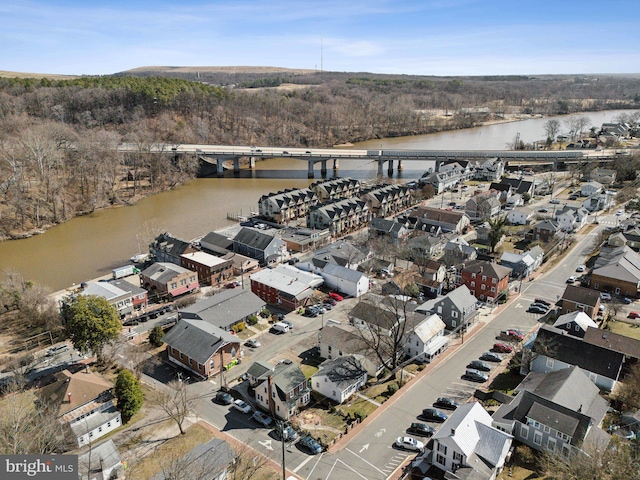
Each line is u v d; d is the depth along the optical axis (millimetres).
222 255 99500
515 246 108875
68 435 48531
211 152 183750
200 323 67375
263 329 73812
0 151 137375
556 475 41625
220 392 58344
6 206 126125
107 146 156000
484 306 80750
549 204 142125
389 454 48625
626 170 165125
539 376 58469
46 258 106125
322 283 88438
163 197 157125
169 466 43031
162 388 59938
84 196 142750
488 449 45438
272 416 54625
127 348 65438
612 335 63469
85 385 53000
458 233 115438
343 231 121125
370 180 172125
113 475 44938
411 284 83688
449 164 178250
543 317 76250
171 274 83438
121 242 116000
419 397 57688
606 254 93188
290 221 130125
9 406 52469
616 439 48062
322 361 65500
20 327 73625
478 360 64688
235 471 44219
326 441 50094
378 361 64188
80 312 60312
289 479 44625
